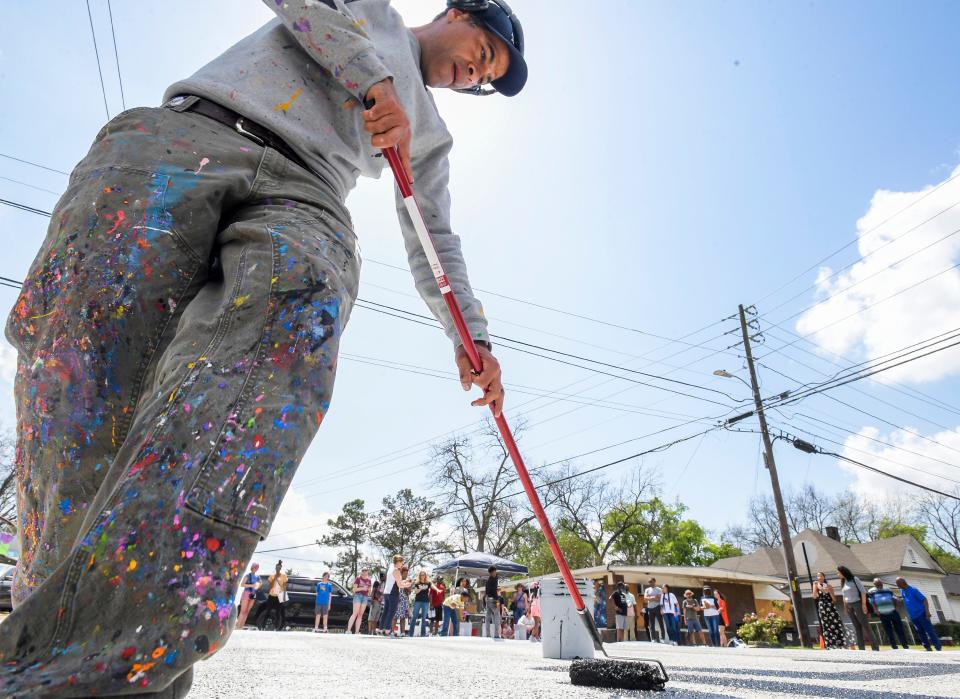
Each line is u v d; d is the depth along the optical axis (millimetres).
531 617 16250
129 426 768
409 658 3227
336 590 14141
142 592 549
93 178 838
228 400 661
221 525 605
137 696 554
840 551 32562
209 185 865
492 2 1506
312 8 979
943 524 38688
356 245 1005
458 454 29609
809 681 2174
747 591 26984
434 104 1473
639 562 36344
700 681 2104
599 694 1544
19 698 484
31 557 740
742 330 18250
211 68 1014
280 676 1815
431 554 37188
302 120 1029
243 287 758
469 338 1366
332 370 771
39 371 760
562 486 30250
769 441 16688
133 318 782
